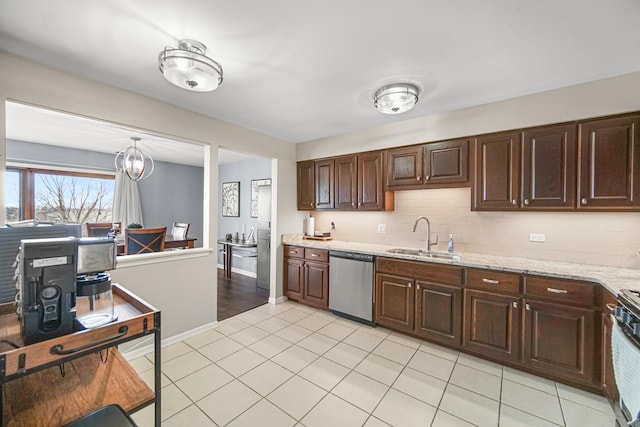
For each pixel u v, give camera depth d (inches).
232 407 69.5
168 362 89.6
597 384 73.5
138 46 66.2
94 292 49.7
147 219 211.2
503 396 74.6
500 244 107.3
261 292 167.8
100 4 51.9
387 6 52.4
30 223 65.0
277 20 56.6
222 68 75.9
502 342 87.8
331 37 62.4
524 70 76.3
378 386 78.3
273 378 81.5
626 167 77.6
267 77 81.1
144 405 47.2
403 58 70.9
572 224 94.0
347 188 139.2
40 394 47.8
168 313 101.5
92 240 50.6
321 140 148.9
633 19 55.2
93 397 47.8
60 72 76.9
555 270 82.3
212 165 116.4
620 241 86.7
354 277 122.6
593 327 74.0
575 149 84.9
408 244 130.4
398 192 133.6
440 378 82.3
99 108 84.0
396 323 110.3
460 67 75.0
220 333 111.0
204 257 113.2
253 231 204.5
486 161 100.0
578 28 58.4
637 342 47.3
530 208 91.7
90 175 185.3
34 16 55.3
